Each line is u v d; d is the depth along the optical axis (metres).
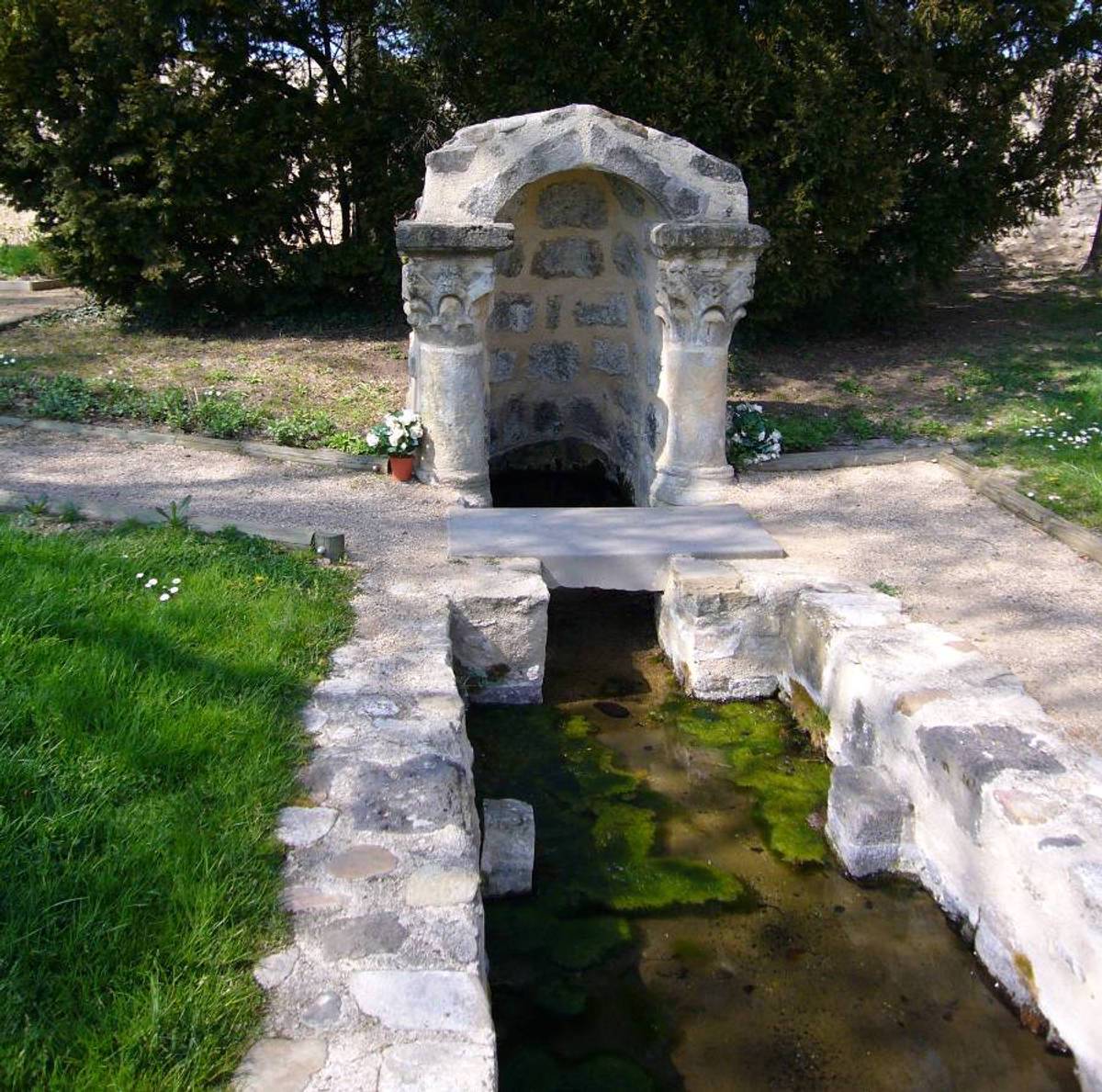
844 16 8.67
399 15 9.02
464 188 5.60
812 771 4.45
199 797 2.96
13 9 8.48
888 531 5.78
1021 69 9.12
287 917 2.63
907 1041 3.05
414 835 2.97
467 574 4.95
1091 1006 2.74
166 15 8.87
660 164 5.66
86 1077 2.08
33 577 3.90
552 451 7.65
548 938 3.43
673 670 5.25
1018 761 3.35
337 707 3.64
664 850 3.90
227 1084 2.15
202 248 10.08
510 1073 2.90
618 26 8.55
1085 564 5.36
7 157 9.48
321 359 9.06
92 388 7.55
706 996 3.21
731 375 8.92
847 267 9.88
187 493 5.82
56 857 2.62
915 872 3.75
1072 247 14.99
